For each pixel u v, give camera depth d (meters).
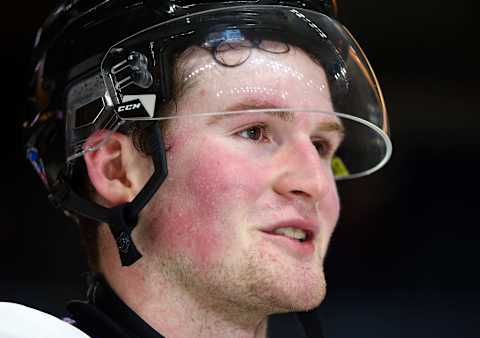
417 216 10.63
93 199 4.79
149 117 4.55
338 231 10.31
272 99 4.53
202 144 4.51
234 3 4.66
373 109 4.85
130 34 4.71
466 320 9.98
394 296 10.14
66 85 4.89
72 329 4.37
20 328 4.29
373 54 11.27
